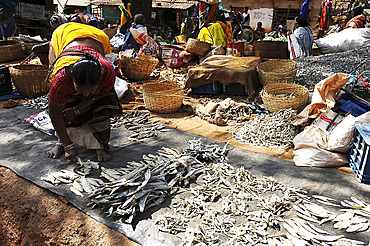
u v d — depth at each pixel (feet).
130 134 13.87
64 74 8.93
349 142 10.92
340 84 13.64
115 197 8.91
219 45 26.58
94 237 8.16
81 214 8.82
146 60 21.52
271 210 8.75
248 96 18.71
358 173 10.13
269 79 18.49
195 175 10.52
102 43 10.98
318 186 9.80
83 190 9.65
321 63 24.79
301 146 11.59
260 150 12.41
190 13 74.02
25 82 18.11
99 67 8.59
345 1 62.03
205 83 18.72
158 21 72.33
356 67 22.61
